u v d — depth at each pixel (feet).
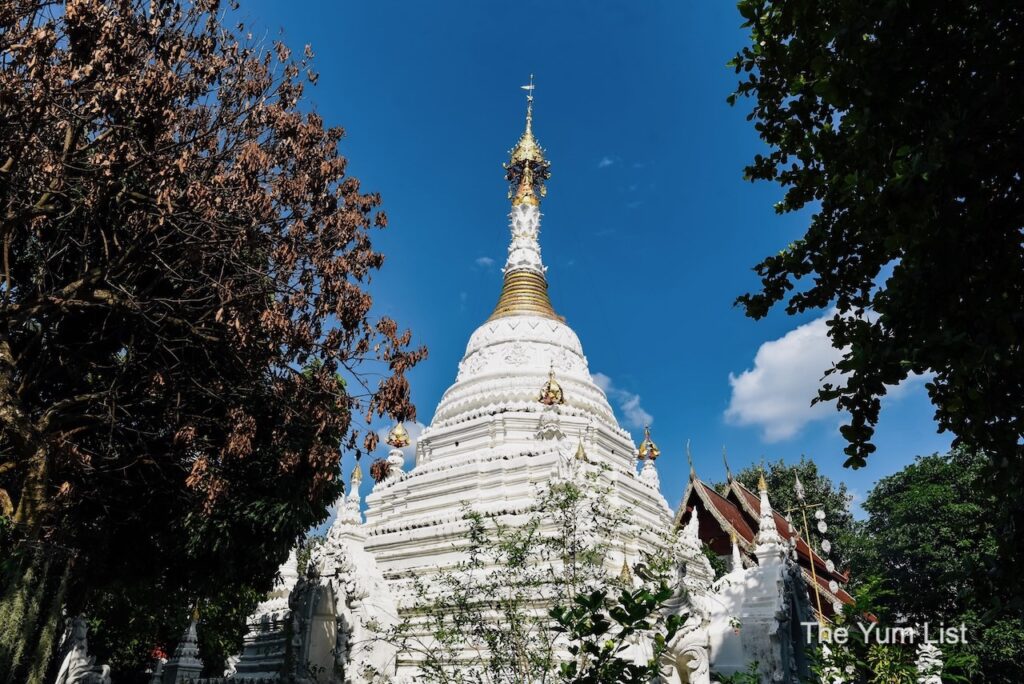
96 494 63.16
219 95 57.82
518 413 109.60
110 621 128.26
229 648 145.07
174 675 108.68
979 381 27.25
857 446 32.48
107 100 48.42
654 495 103.40
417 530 91.35
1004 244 27.55
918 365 27.76
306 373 62.18
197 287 57.88
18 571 43.88
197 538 62.90
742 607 71.15
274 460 62.34
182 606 118.73
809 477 187.01
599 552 53.98
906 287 28.37
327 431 58.80
